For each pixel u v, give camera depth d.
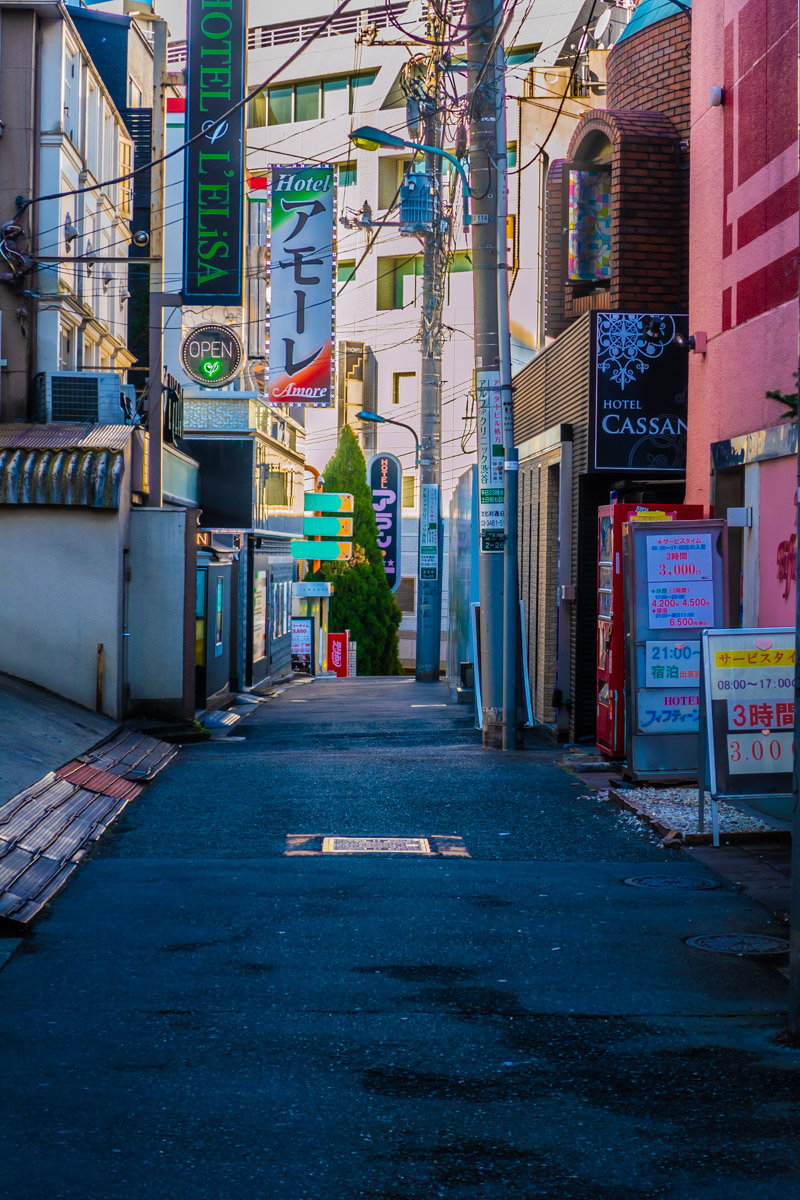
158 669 18.69
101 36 28.77
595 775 14.02
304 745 18.33
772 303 12.22
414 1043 5.71
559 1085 5.20
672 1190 4.24
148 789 13.39
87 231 23.98
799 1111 4.91
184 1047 5.64
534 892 8.66
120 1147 4.56
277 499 38.47
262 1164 4.44
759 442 12.28
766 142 12.34
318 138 61.72
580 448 16.62
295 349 28.06
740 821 10.88
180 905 8.27
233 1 21.02
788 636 10.16
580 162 18.33
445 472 58.69
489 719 17.44
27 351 21.25
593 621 17.19
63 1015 6.09
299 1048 5.64
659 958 7.12
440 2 18.25
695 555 12.61
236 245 20.86
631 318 15.62
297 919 7.92
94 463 17.53
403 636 60.69
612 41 26.86
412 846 10.29
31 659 17.64
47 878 8.80
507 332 17.17
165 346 34.09
